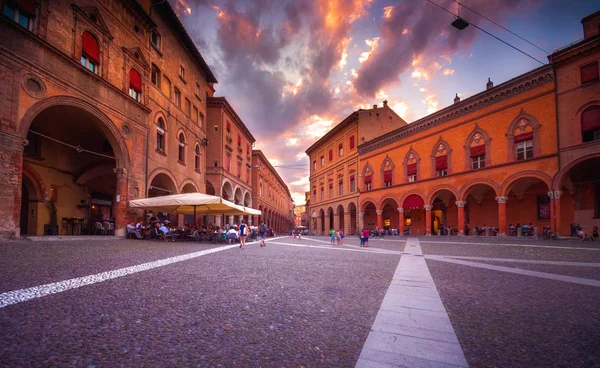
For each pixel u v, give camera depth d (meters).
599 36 19.64
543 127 22.52
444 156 29.66
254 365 2.86
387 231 36.50
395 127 44.56
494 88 25.41
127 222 19.11
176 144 26.22
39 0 14.05
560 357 3.18
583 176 22.62
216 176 34.19
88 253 10.14
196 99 31.03
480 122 26.62
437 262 10.66
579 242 18.95
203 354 3.06
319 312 4.59
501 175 24.81
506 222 25.83
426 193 31.19
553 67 21.98
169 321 3.99
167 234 18.75
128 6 20.11
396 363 2.98
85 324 3.75
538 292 6.09
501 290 6.25
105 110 17.62
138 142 20.47
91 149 22.16
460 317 4.47
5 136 12.27
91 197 22.97
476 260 11.23
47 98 14.09
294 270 8.48
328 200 50.66
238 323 4.00
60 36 15.05
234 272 7.83
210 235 21.31
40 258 8.39
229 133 37.84
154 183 26.05
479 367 2.93
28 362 2.73
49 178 19.53
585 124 20.48
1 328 3.48
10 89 12.54
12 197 12.45
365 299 5.40
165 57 25.12
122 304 4.61
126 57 19.73
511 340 3.63
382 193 36.78
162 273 7.22
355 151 42.19
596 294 5.95
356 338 3.61
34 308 4.22
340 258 11.82
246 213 24.03
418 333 3.80
